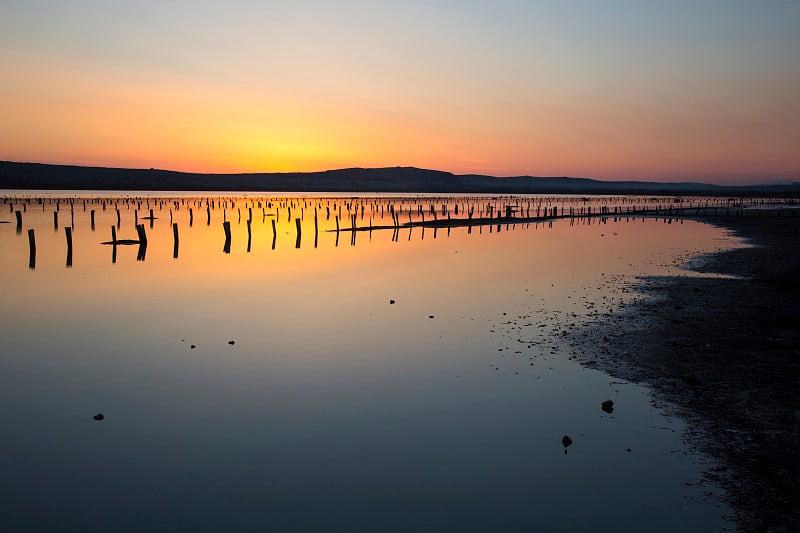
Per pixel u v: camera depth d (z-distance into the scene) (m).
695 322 15.80
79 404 10.77
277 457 8.59
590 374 11.84
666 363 12.30
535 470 8.08
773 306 17.77
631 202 149.88
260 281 24.81
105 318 17.86
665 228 57.69
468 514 7.06
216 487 7.77
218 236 47.66
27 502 7.45
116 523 6.98
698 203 140.25
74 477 8.06
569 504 7.21
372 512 7.13
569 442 8.82
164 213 78.50
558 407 10.25
